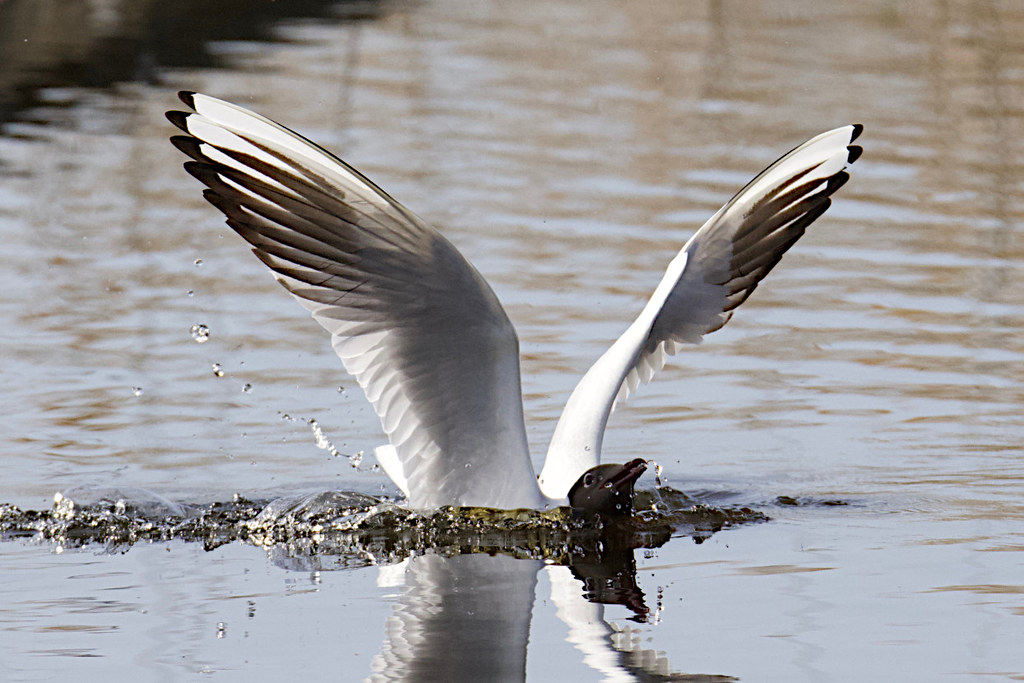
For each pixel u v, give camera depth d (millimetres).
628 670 7004
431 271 8906
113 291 15844
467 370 9359
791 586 8430
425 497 9883
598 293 15883
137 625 7750
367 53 29391
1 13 29359
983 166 22062
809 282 16812
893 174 21625
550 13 34844
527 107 25219
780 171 10406
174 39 29828
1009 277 16828
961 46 30969
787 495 10547
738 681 6828
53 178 20594
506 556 9289
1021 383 13258
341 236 8852
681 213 19156
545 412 12484
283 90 25594
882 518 9938
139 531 9812
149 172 21156
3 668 7074
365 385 9383
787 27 33219
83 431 11859
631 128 23953
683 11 35438
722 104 25688
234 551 9422
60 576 8766
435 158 21547
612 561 9109
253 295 15906
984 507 10109
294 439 11859
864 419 12352
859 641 7406
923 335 14812
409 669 7016
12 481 10719
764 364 13992
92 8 30969
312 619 7871
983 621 7680
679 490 10703
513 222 18594
